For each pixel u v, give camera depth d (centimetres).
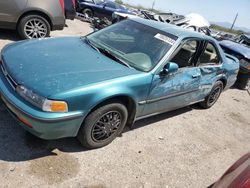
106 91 316
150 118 476
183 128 481
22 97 294
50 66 324
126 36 424
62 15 711
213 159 418
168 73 383
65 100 289
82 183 299
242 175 256
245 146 489
